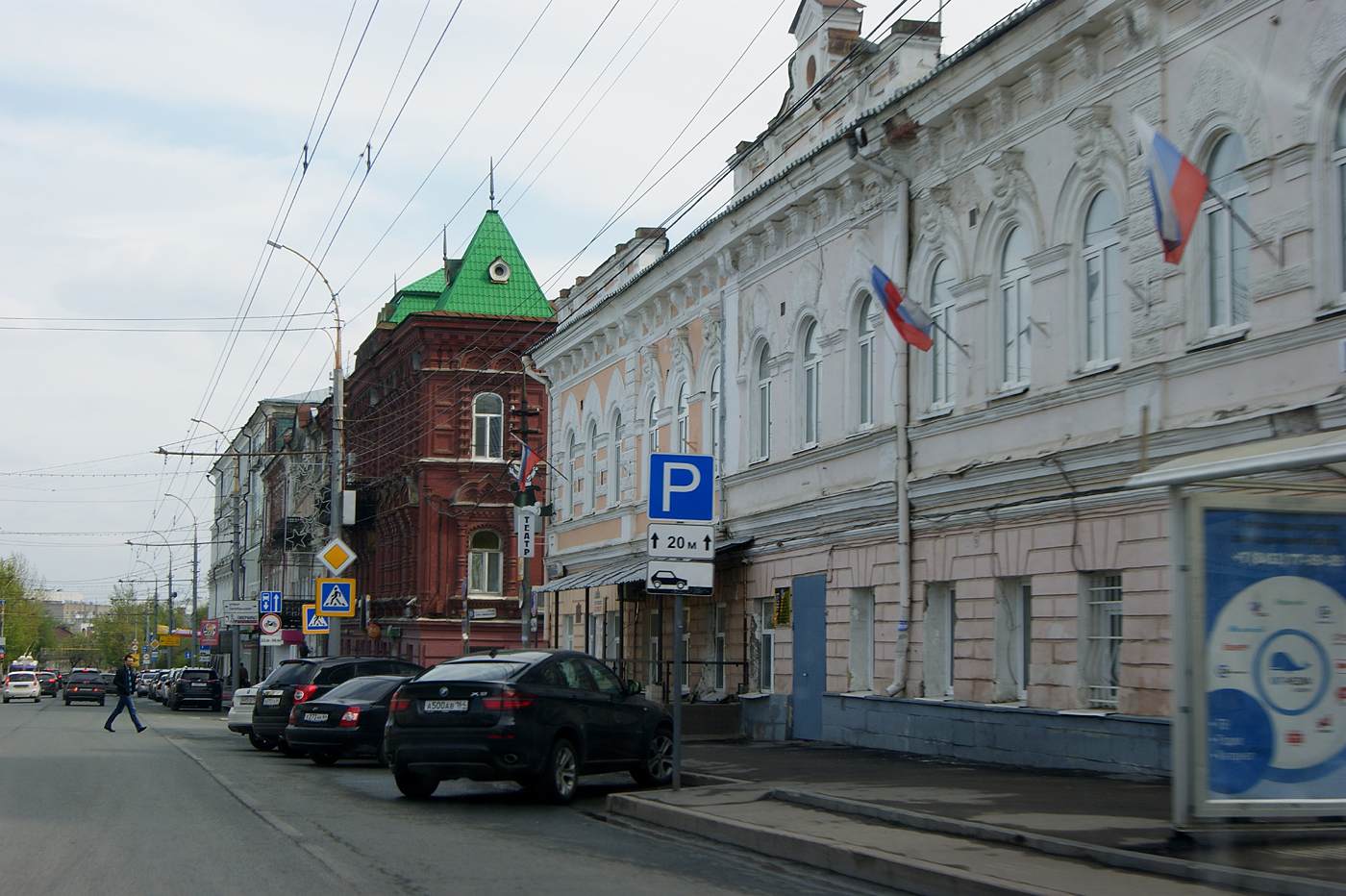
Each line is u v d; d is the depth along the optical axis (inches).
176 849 420.2
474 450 1818.4
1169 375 550.0
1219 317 536.4
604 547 1278.3
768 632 953.5
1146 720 543.2
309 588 2691.9
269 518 3255.4
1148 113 571.8
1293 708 372.8
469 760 559.2
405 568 1907.0
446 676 585.6
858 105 837.8
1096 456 586.2
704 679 1031.6
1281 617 374.6
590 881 370.3
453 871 381.4
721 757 739.4
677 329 1115.3
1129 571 564.4
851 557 813.9
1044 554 624.7
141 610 6235.2
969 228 703.7
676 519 573.0
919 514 736.3
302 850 419.2
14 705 2497.5
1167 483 366.3
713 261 1037.2
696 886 365.7
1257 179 510.3
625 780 697.0
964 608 689.6
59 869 377.7
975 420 685.9
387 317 2069.4
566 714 585.6
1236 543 373.4
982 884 332.8
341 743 794.2
